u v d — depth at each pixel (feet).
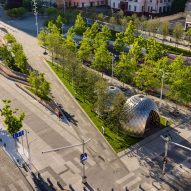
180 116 240.12
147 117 211.20
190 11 472.85
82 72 257.14
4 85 290.56
